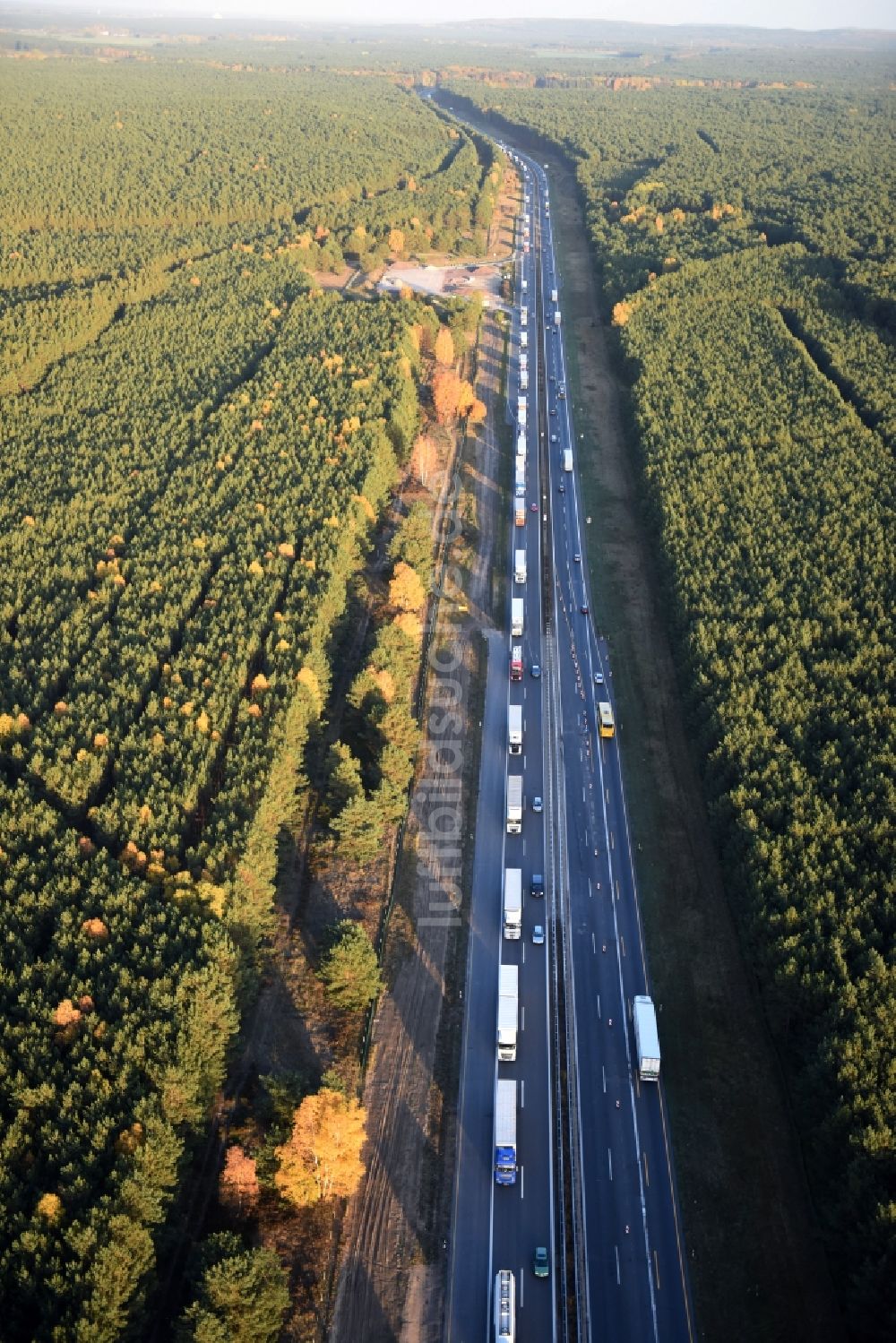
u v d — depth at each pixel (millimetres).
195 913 156250
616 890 181125
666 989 164750
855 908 152250
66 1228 119812
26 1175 125312
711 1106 148625
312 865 182750
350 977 154625
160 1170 127188
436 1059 154500
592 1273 131000
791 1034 148375
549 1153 143250
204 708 193250
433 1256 132500
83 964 147000
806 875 159375
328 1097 131875
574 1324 126312
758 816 173500
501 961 168875
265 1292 118312
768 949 151125
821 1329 125062
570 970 167500
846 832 166250
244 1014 156125
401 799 188250
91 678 199375
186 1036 139000
